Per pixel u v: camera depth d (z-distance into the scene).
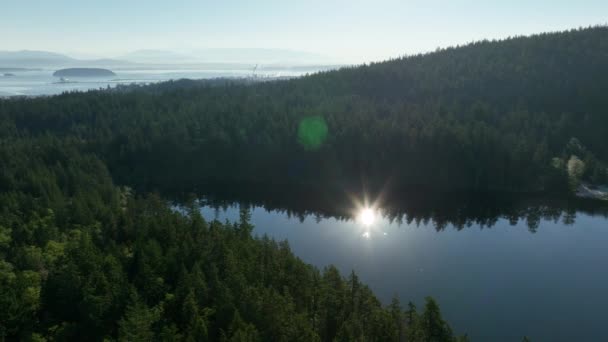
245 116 158.88
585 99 150.75
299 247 90.69
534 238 94.69
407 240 94.69
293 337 43.12
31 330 44.94
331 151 137.62
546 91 157.88
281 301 47.31
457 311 64.81
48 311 47.88
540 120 139.88
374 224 105.69
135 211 84.31
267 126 150.88
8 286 48.50
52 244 62.38
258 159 144.75
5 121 167.50
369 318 49.97
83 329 44.78
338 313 50.91
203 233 67.50
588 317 63.25
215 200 126.75
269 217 112.12
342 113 155.50
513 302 67.31
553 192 121.19
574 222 103.69
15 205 79.81
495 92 165.12
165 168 144.88
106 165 137.00
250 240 67.88
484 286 72.38
